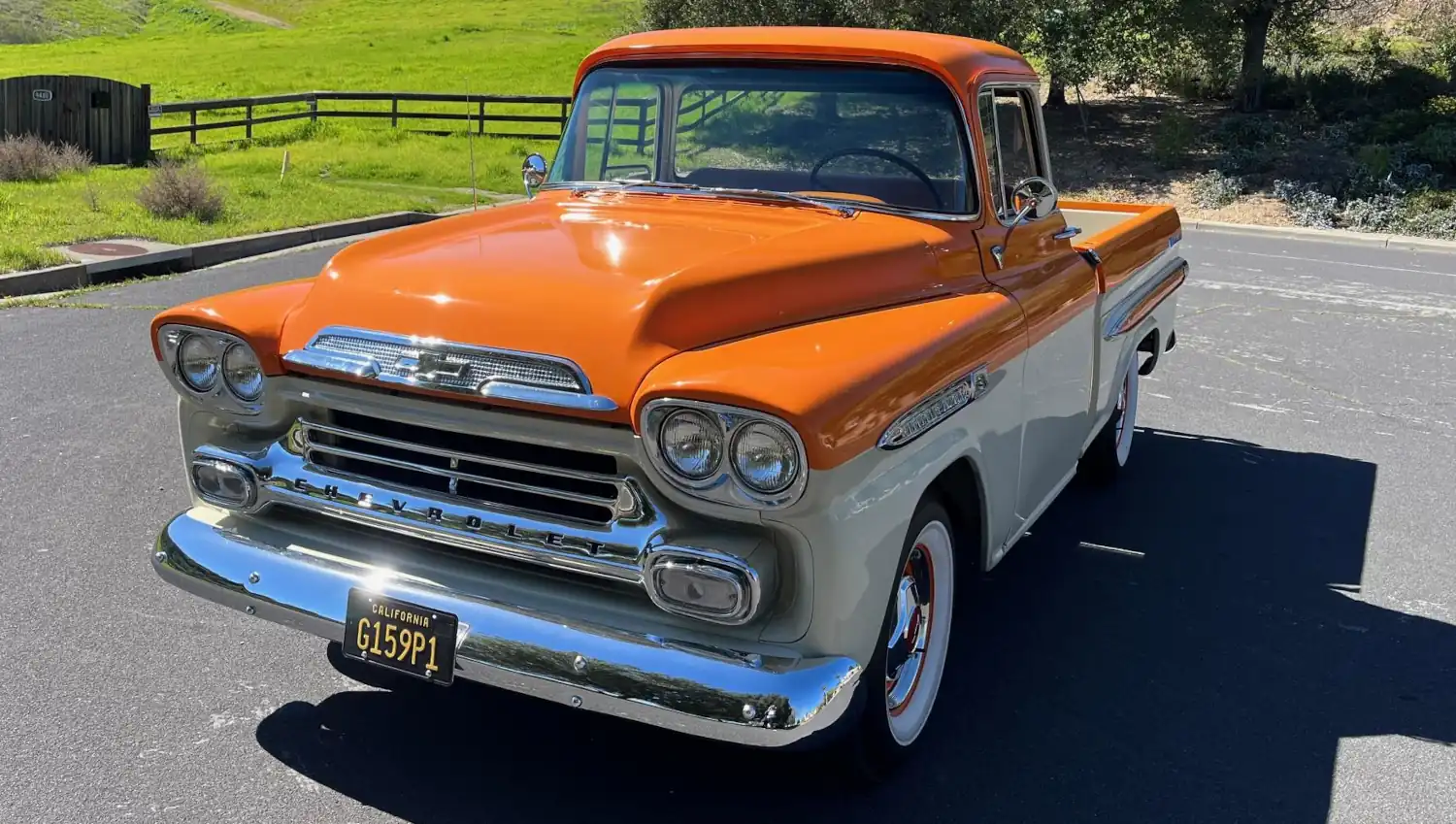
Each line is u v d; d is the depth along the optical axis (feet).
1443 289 38.83
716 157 12.90
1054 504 18.25
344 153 66.03
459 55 157.38
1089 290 14.25
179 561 10.21
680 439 8.20
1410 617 14.35
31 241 35.22
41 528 15.34
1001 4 67.51
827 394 8.11
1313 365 27.58
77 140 60.90
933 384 9.43
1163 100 80.89
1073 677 12.58
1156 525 17.33
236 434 10.44
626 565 8.61
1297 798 10.44
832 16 71.05
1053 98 79.82
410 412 9.27
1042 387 12.65
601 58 13.66
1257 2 71.31
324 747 10.74
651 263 9.76
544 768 10.56
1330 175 61.72
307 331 9.83
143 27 298.56
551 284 9.35
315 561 9.79
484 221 11.76
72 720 10.94
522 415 8.79
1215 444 21.54
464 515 9.16
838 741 9.57
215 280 33.47
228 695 11.58
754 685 8.14
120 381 22.34
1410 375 26.86
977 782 10.52
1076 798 10.33
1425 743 11.44
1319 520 17.65
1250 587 15.14
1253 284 38.88
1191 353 28.48
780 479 8.00
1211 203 59.82
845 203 12.09
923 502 10.06
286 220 42.65
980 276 11.94
